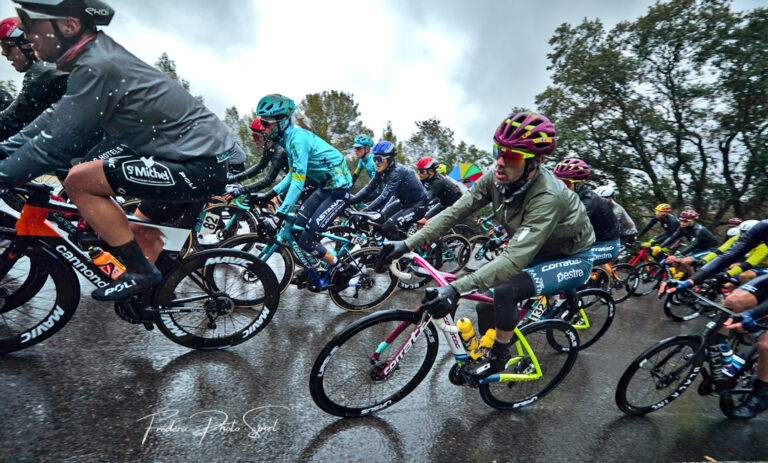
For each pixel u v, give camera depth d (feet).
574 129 35.40
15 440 5.23
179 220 7.37
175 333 7.70
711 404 8.48
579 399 8.25
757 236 7.47
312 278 11.30
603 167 34.96
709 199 32.91
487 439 6.64
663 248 17.12
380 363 6.83
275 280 8.46
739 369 7.59
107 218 5.84
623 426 7.45
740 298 6.46
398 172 14.92
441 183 15.64
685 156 32.19
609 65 32.53
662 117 32.78
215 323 8.43
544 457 6.37
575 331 8.11
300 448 5.85
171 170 5.95
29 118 7.27
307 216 11.60
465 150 72.74
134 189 5.82
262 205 11.31
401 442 6.31
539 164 6.00
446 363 9.12
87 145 7.06
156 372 7.16
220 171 6.53
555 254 7.18
